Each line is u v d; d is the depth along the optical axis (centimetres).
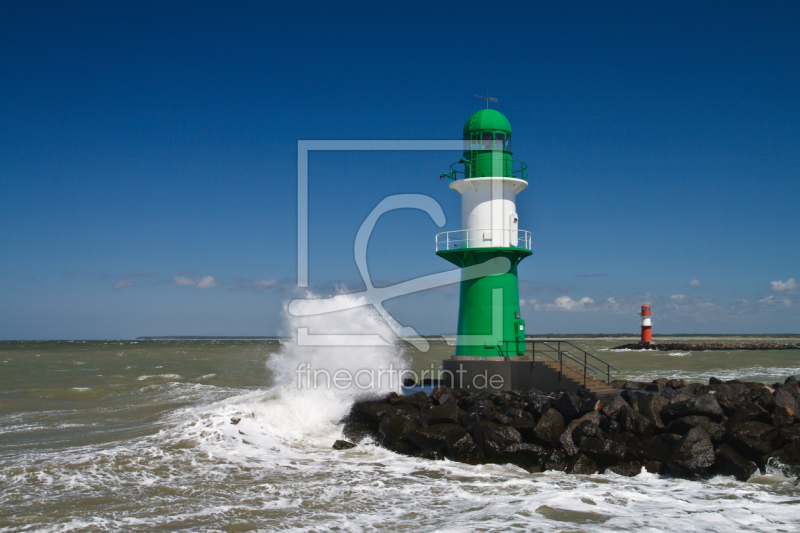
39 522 737
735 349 6344
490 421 1117
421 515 767
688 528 716
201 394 2144
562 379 1402
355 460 1095
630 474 986
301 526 723
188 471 990
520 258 1548
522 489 897
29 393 2244
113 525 726
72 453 1108
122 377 2870
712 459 966
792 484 923
